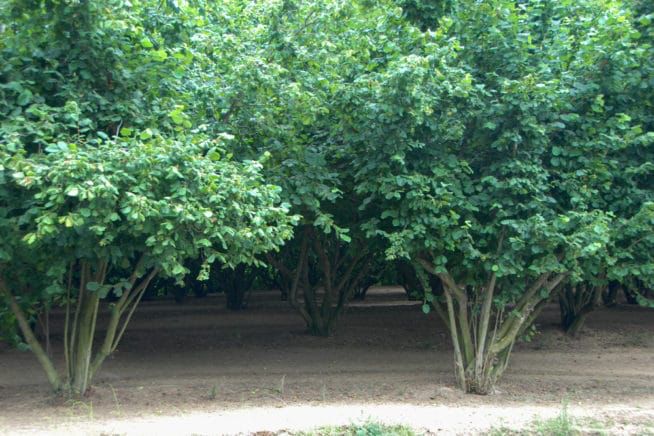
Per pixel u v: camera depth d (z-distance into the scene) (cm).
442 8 793
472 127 766
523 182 701
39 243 589
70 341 782
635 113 787
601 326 1415
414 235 712
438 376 919
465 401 769
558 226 695
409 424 656
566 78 762
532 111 719
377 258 1164
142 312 1827
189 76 780
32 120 642
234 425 644
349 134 752
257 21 864
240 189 598
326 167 783
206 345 1201
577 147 743
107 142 575
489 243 760
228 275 1880
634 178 776
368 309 1827
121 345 1196
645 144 726
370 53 829
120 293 648
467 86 692
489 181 718
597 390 838
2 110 625
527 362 1038
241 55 751
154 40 726
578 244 679
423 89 702
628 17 810
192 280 2062
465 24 775
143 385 848
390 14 787
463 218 749
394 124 699
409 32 744
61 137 595
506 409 732
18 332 995
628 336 1294
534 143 724
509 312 877
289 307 1969
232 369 974
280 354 1109
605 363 1034
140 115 686
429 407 736
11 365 996
